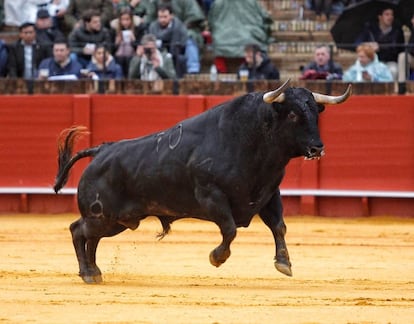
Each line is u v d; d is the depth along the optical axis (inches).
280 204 824.9
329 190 1355.8
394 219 1343.5
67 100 1369.3
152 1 1478.8
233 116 806.5
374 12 1433.3
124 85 1381.6
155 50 1400.1
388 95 1343.5
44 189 1376.7
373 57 1381.6
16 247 1069.8
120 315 671.1
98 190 839.7
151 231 1222.9
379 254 1039.6
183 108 1354.6
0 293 765.9
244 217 815.7
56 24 1510.8
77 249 847.7
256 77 1401.3
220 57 1478.8
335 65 1409.9
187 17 1478.8
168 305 712.4
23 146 1378.0
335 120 1350.9
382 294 778.8
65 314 674.8
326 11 1566.2
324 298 751.7
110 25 1462.8
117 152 838.5
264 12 1504.7
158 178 820.0
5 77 1437.0
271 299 743.1
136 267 943.7
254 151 799.7
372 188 1347.2
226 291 785.6
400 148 1342.3
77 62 1428.4
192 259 999.0
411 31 1423.5
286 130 789.2
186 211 823.7
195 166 806.5
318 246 1100.5
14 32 1579.7
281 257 815.7
